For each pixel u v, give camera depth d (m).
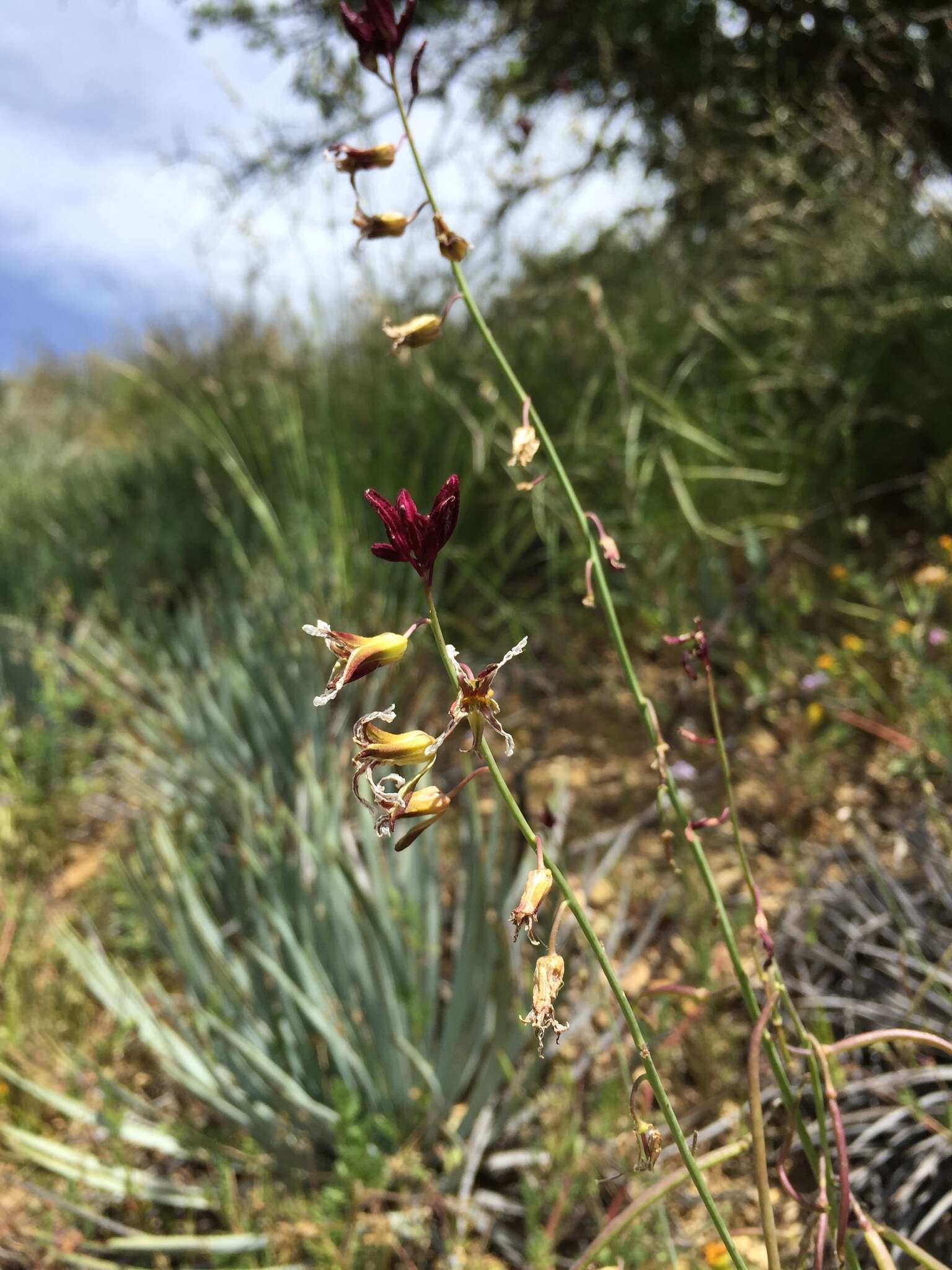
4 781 4.00
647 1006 2.41
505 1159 2.29
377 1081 2.35
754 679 3.44
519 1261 2.10
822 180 5.45
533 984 0.93
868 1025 2.32
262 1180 2.24
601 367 4.79
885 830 2.93
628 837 2.76
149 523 5.96
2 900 3.28
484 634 4.39
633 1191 2.03
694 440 4.37
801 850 2.89
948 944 2.36
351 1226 2.01
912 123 5.39
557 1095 2.25
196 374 7.00
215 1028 2.44
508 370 1.27
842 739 3.29
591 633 4.18
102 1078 2.39
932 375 4.47
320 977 2.59
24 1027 2.78
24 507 7.20
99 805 4.04
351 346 5.36
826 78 5.62
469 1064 2.45
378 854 2.78
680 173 5.86
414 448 4.83
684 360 5.11
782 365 4.75
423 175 1.21
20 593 5.57
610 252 5.72
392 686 3.98
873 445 4.55
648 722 1.32
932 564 3.83
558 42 6.14
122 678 4.79
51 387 12.26
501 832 2.69
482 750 0.92
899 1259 1.87
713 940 2.52
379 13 1.16
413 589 4.44
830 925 2.60
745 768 3.30
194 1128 2.49
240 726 3.99
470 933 2.44
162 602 5.28
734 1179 2.07
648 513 4.39
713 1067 2.18
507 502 4.52
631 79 6.14
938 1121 2.08
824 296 4.83
